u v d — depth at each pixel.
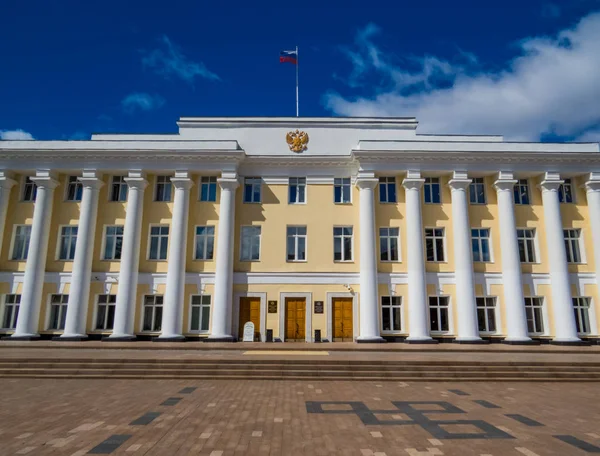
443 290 24.62
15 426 7.77
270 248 25.38
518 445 6.85
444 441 7.04
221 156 24.98
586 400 10.55
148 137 27.11
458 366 14.26
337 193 26.33
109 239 25.55
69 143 25.41
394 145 25.36
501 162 25.17
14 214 25.73
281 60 28.98
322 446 6.73
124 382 12.78
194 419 8.32
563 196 26.14
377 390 11.73
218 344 21.28
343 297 24.77
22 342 21.56
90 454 6.28
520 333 23.39
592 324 24.47
